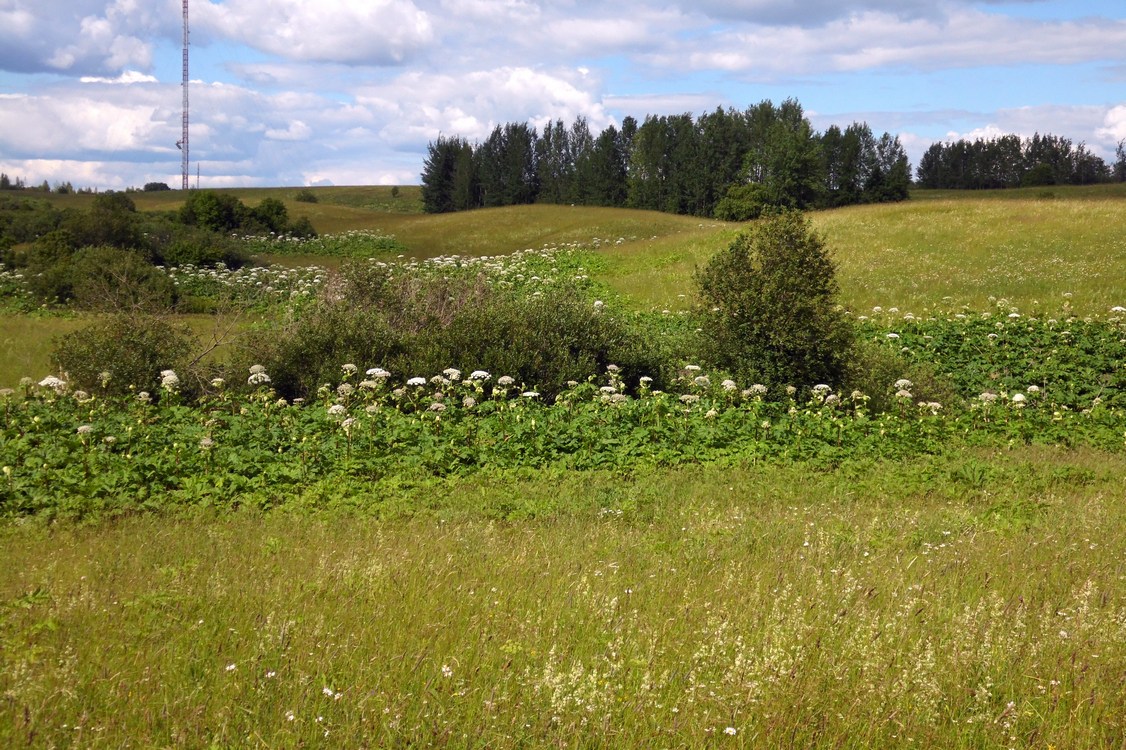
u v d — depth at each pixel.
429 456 12.72
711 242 44.03
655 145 98.00
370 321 18.56
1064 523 9.25
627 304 32.53
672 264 40.50
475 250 61.19
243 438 13.38
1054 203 44.59
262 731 4.23
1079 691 4.77
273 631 5.40
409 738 4.21
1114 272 31.38
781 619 5.66
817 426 15.22
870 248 38.56
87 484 10.70
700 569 7.41
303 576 6.94
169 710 4.38
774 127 87.44
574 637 5.54
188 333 19.17
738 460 13.39
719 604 6.21
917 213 45.50
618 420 15.06
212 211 63.47
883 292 31.03
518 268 40.38
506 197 112.31
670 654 5.27
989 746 4.34
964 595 6.57
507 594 6.45
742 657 4.88
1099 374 21.39
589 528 9.27
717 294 19.52
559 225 69.62
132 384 17.03
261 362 18.27
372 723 4.28
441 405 14.47
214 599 6.27
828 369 18.58
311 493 10.83
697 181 95.12
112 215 45.75
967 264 34.53
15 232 54.84
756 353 18.72
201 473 11.60
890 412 17.94
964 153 138.12
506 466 12.74
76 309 30.31
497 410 15.56
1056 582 6.91
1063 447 15.41
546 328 18.92
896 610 6.03
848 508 10.30
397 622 5.78
